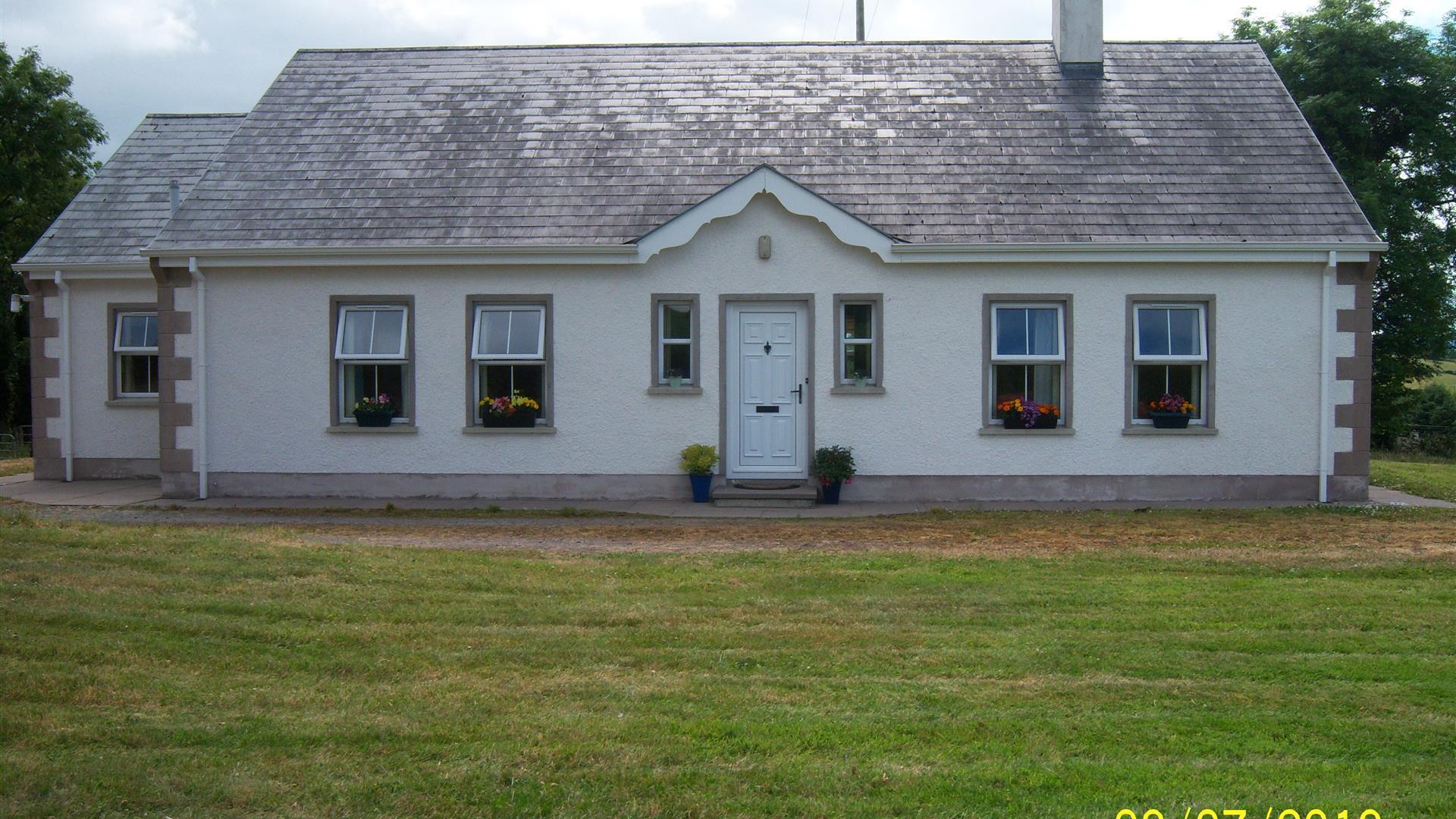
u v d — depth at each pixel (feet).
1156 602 28.89
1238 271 49.08
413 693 21.79
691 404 50.08
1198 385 49.93
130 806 16.70
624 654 24.34
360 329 51.26
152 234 59.06
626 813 16.60
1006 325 49.83
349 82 60.23
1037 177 51.52
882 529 41.32
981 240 48.52
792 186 48.26
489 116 57.00
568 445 50.49
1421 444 106.83
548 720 20.27
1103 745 19.24
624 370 50.21
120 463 59.21
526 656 24.16
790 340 50.21
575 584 30.83
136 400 58.95
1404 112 103.65
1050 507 48.06
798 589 30.32
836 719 20.40
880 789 17.42
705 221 48.57
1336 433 49.19
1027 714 20.72
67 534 36.70
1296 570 32.76
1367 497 49.24
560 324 50.31
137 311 58.95
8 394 108.06
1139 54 59.77
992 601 28.89
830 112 55.93
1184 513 45.44
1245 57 59.06
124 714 20.49
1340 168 101.86
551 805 16.83
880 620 27.20
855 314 50.14
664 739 19.34
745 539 38.96
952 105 56.13
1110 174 51.62
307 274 51.03
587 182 52.37
